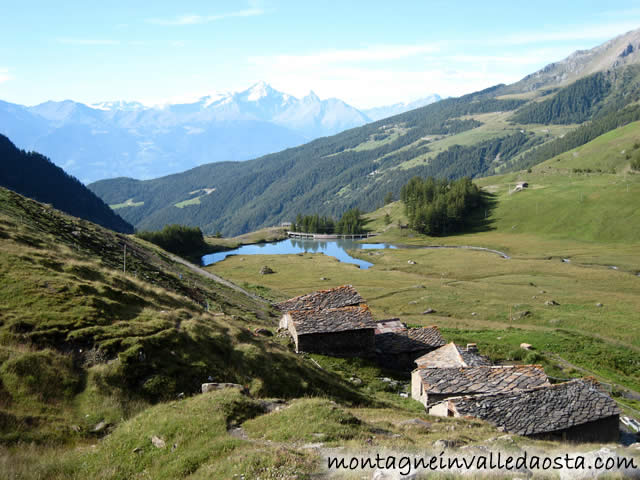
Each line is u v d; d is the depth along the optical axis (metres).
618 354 56.47
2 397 19.67
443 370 35.31
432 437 20.94
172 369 25.06
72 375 22.39
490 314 80.50
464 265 140.62
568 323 72.44
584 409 29.52
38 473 15.80
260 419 20.48
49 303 27.09
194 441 17.83
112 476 16.05
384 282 115.88
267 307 73.75
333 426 19.38
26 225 51.06
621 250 158.62
